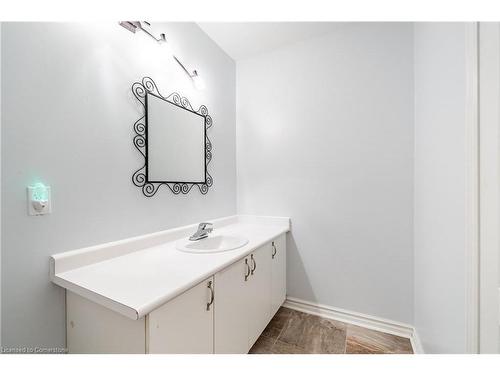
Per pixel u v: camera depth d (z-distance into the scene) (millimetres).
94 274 932
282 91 2045
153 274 933
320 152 1886
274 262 1727
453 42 884
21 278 843
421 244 1372
